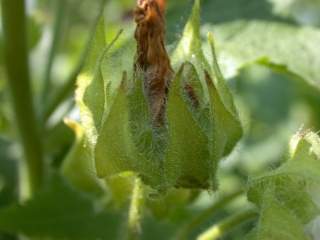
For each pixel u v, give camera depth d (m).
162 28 0.13
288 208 0.13
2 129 0.18
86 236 0.17
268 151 0.23
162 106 0.13
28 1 0.18
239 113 0.13
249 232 0.13
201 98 0.13
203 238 0.14
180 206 0.15
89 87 0.13
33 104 0.17
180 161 0.13
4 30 0.16
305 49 0.16
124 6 0.25
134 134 0.13
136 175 0.13
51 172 0.17
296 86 0.24
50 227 0.17
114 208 0.16
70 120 0.15
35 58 0.20
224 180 0.22
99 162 0.13
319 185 0.13
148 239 0.17
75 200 0.17
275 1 0.17
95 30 0.13
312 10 0.24
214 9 0.17
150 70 0.13
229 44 0.16
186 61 0.13
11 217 0.17
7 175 0.19
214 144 0.13
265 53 0.16
